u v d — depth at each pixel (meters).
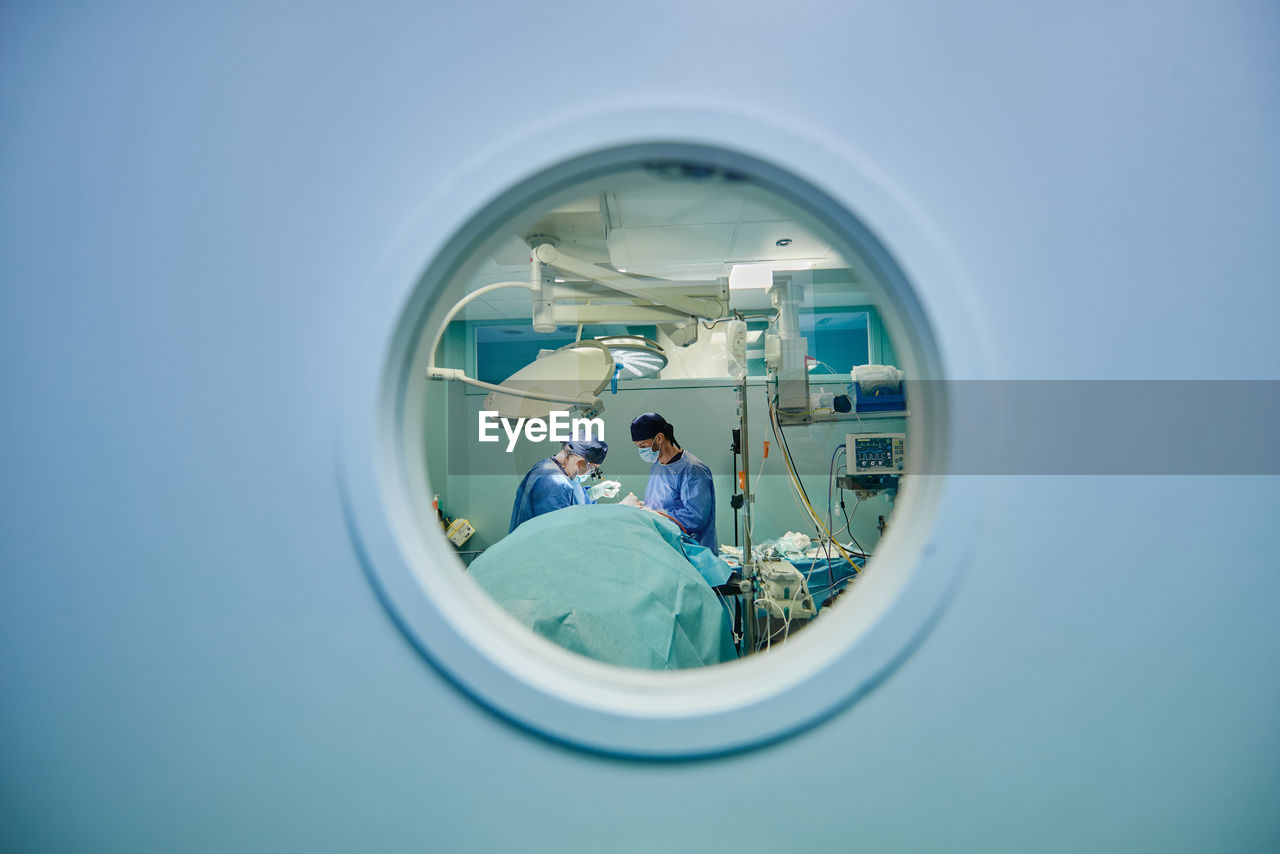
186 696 0.73
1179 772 0.71
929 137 0.68
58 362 0.74
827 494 2.79
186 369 0.72
